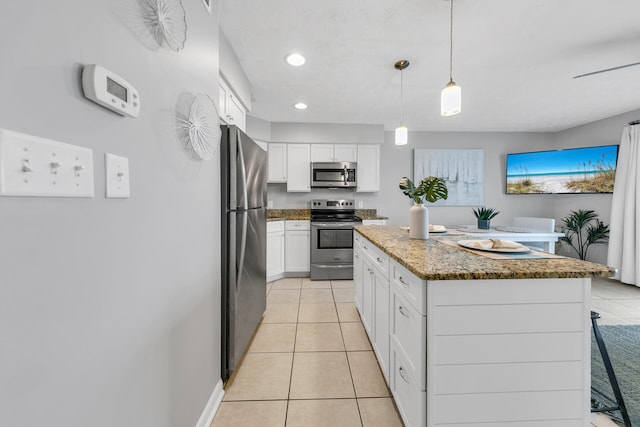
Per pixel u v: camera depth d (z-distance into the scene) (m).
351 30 1.88
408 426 1.18
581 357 1.03
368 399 1.50
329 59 2.26
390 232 2.19
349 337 2.18
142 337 0.86
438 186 1.79
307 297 3.10
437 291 1.00
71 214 0.60
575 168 4.00
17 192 0.48
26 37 0.50
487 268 1.05
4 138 0.46
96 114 0.66
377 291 1.75
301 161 4.18
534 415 1.03
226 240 1.63
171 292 1.04
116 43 0.73
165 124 0.99
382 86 2.81
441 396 1.01
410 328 1.15
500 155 4.66
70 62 0.59
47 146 0.53
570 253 4.34
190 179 1.20
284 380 1.67
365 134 4.21
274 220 3.71
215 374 1.49
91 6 0.65
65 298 0.59
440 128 4.46
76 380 0.62
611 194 3.78
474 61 2.30
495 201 4.68
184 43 1.09
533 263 1.14
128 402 0.79
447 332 1.01
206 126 1.28
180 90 1.10
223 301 1.63
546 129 4.50
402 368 1.26
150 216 0.90
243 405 1.47
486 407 1.02
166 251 1.00
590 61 2.30
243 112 2.56
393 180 4.64
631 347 1.97
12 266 0.49
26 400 0.51
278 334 2.23
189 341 1.19
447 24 1.81
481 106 3.39
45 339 0.55
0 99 0.46
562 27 1.84
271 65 2.37
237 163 1.69
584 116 3.80
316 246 3.79
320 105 3.38
